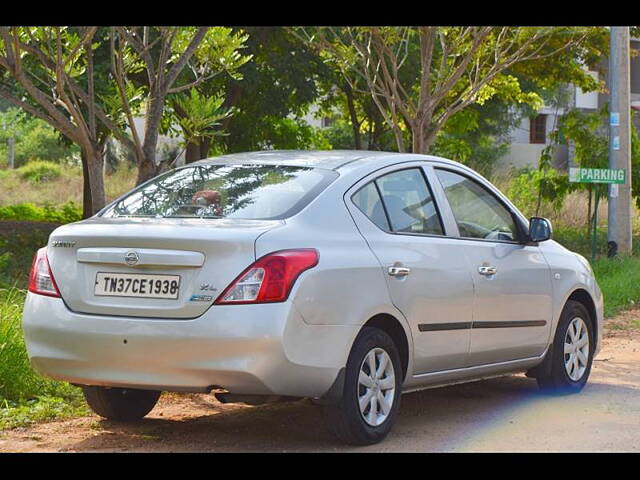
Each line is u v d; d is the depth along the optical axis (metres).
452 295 7.68
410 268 7.30
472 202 8.31
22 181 41.97
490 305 8.10
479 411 8.45
